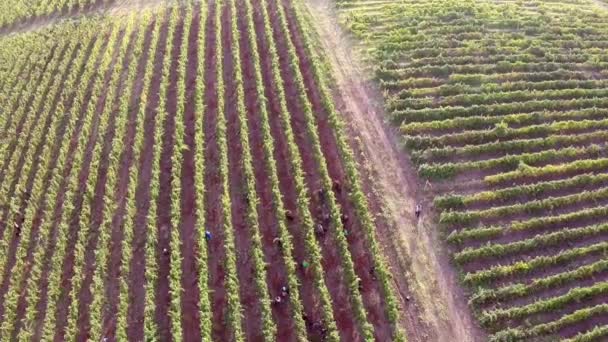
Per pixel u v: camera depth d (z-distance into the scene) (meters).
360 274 32.12
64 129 43.03
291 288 30.83
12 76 48.25
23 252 34.88
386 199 35.88
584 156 38.69
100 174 39.19
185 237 34.94
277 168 38.44
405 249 33.00
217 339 30.31
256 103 42.94
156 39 49.66
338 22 51.50
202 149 39.22
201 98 42.88
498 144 38.62
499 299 30.55
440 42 47.84
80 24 53.41
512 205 35.16
